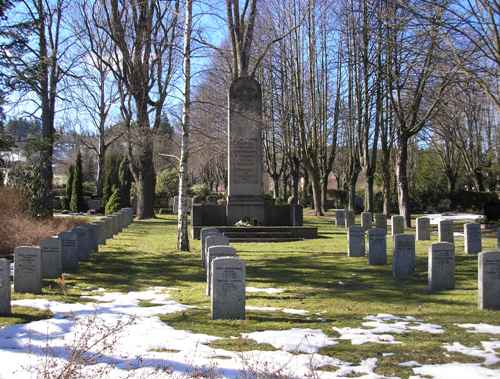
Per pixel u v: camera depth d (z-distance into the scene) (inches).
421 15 755.4
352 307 460.4
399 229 1083.9
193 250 879.1
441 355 318.0
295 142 1902.1
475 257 772.6
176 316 419.2
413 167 2332.7
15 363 293.9
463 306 461.4
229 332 370.6
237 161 1131.3
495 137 2241.6
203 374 274.5
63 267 664.4
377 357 313.7
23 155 1157.1
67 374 251.4
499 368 294.7
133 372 281.1
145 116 1406.3
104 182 2182.6
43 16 1179.3
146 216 1664.6
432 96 1168.2
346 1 1572.3
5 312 416.2
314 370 283.1
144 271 665.0
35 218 997.2
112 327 356.2
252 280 599.2
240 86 1133.7
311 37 1744.6
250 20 1194.0
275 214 1154.0
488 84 797.9
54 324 386.0
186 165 866.1
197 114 1379.2
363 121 1646.2
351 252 796.6
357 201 2415.1
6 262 416.5
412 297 504.4
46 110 1196.5
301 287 557.3
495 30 681.6
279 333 366.3
